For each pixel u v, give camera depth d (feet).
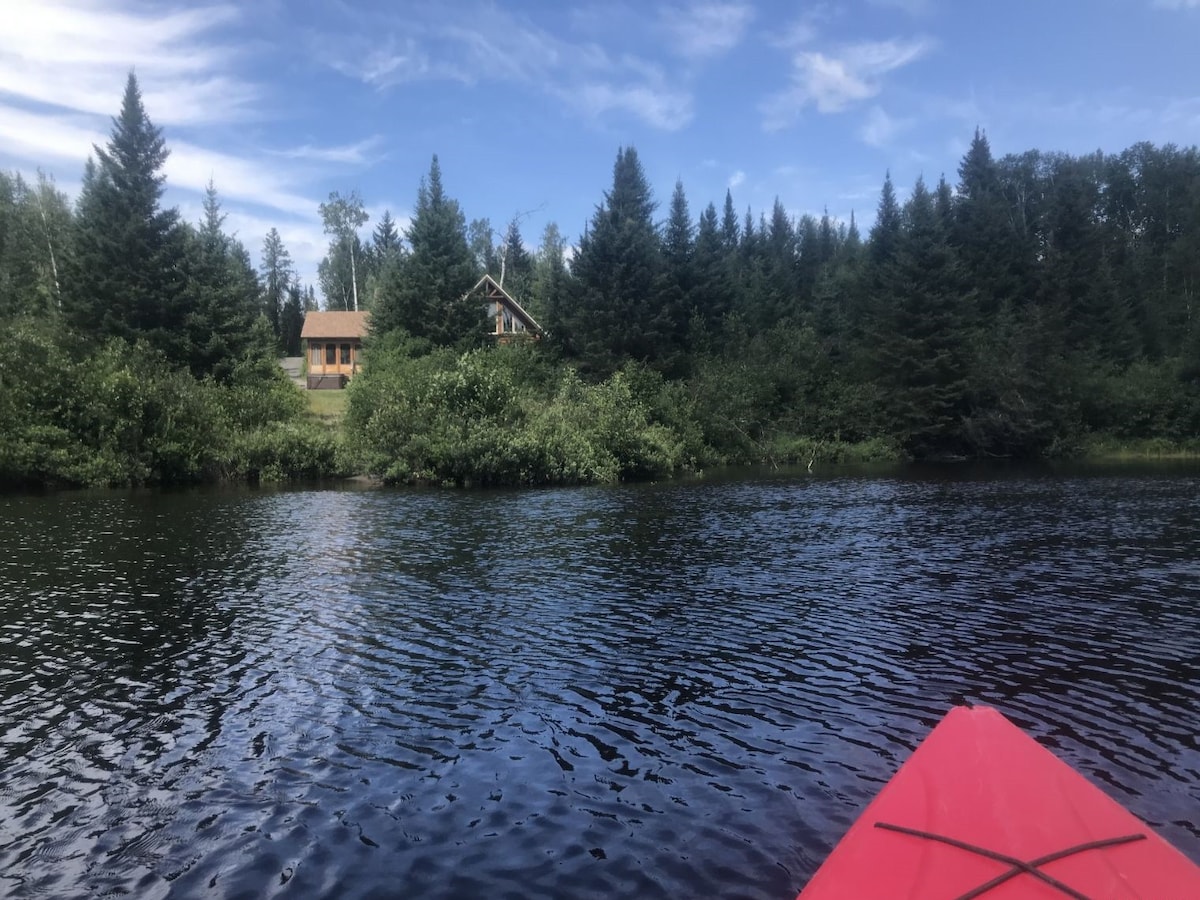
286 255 330.34
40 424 101.96
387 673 31.42
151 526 68.49
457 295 174.09
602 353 161.89
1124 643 33.96
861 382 172.65
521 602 42.11
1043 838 14.24
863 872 13.74
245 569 50.39
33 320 132.05
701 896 16.92
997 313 182.29
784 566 50.98
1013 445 159.02
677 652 33.78
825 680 30.22
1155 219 241.76
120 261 137.90
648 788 21.90
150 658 33.19
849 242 290.56
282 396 139.44
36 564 51.72
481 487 107.14
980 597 42.11
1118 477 109.81
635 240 167.94
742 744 24.68
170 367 131.44
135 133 141.38
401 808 20.98
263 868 18.29
